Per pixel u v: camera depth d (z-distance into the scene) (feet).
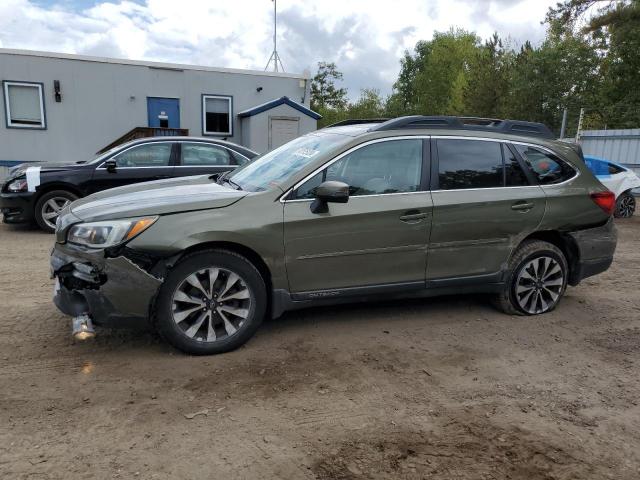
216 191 13.94
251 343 13.78
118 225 11.93
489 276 15.56
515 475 8.87
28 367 12.05
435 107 198.29
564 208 16.11
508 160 15.80
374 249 13.99
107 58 53.21
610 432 10.30
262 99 60.44
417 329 15.20
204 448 9.32
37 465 8.69
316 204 13.33
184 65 56.29
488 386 12.00
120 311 12.01
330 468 8.88
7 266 21.11
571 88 104.12
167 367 12.25
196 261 12.41
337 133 15.48
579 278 17.04
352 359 13.08
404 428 10.16
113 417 10.16
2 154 51.57
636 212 45.52
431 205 14.42
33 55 50.70
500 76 118.93
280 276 13.26
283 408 10.72
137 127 54.08
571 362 13.44
